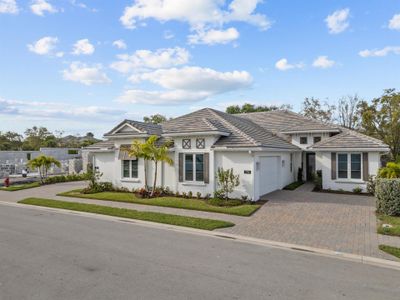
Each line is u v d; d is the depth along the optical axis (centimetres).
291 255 777
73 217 1280
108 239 921
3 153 4019
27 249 810
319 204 1487
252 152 1574
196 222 1110
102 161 2172
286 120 2800
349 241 888
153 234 990
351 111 4275
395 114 2961
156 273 643
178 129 1769
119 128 2027
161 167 1873
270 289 568
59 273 639
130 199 1645
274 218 1198
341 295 546
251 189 1575
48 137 7438
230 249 826
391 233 949
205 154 1686
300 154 2573
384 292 560
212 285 584
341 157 1970
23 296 530
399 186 1188
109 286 575
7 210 1462
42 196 1881
